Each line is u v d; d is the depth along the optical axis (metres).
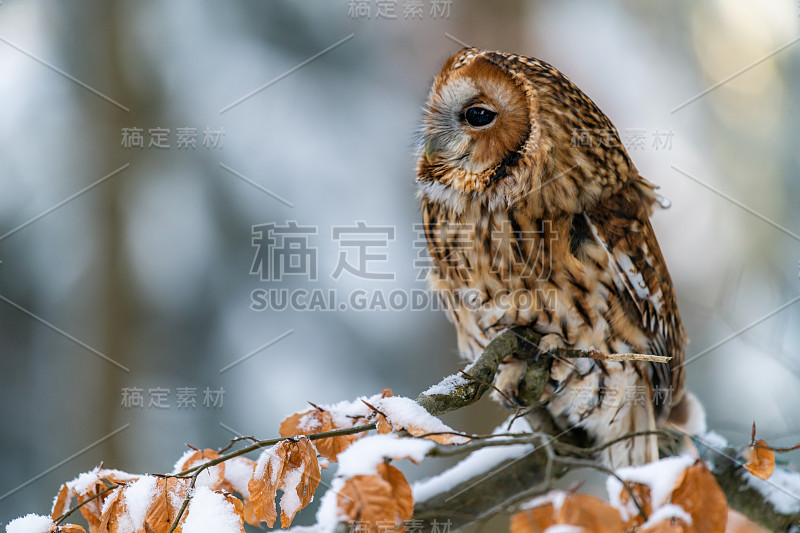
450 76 4.84
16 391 9.44
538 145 4.55
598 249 4.63
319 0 10.51
